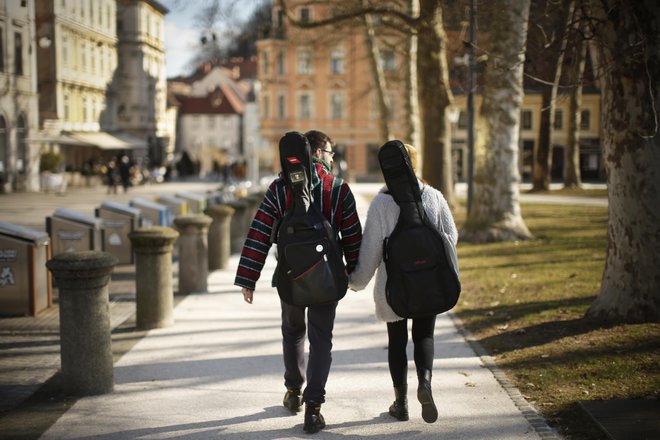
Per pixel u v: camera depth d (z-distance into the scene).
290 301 4.54
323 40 24.12
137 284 7.86
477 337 7.21
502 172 15.36
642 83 6.63
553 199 31.62
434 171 21.91
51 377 6.03
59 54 52.03
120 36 73.81
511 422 4.76
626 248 6.94
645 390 5.14
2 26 38.84
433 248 4.49
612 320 7.04
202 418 4.98
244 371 6.15
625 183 6.87
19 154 41.59
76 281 5.41
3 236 8.55
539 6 11.02
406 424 4.80
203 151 100.12
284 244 4.52
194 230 10.12
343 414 5.02
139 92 75.00
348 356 6.59
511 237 15.41
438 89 21.17
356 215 4.73
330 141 5.14
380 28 24.44
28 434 4.69
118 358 6.61
